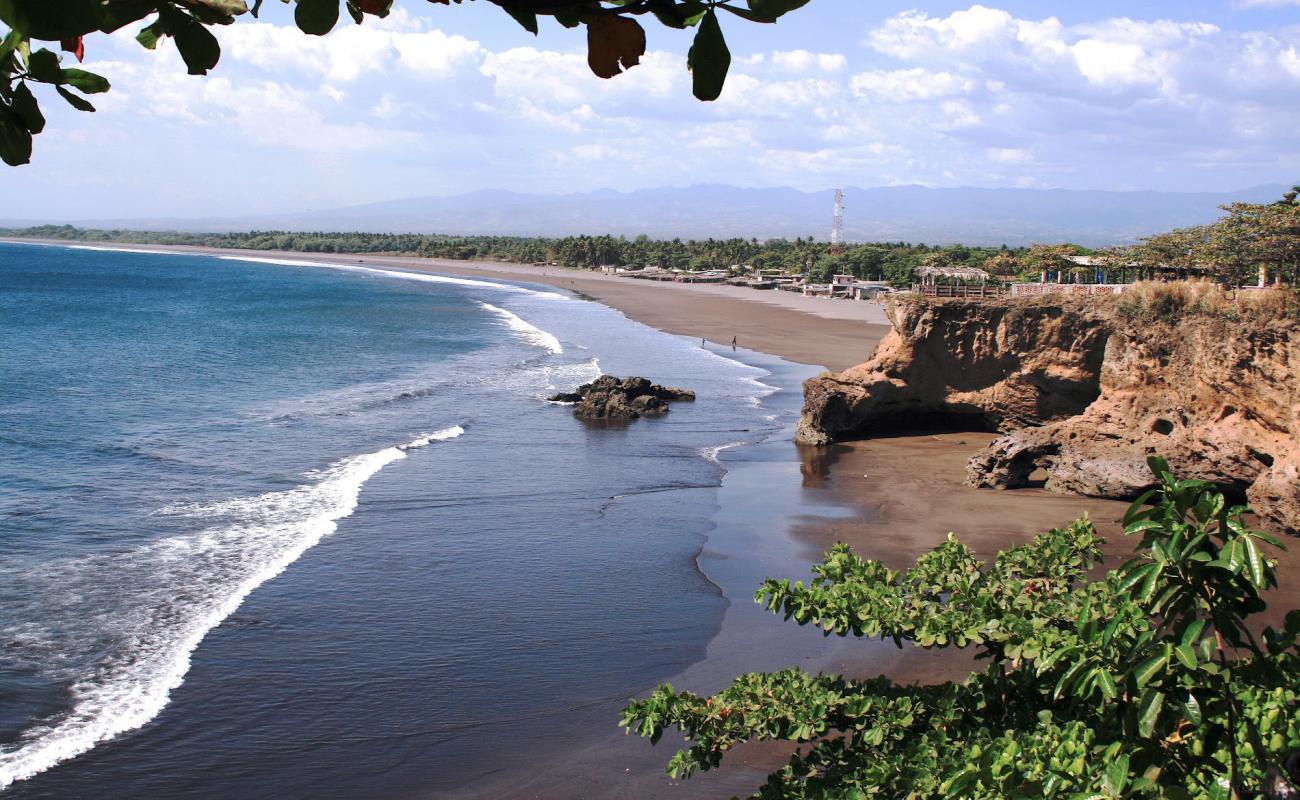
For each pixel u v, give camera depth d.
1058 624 7.97
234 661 17.83
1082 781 5.57
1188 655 5.12
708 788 14.37
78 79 2.23
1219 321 27.11
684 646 19.20
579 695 17.19
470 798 14.15
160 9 2.13
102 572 21.72
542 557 24.06
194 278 143.62
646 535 26.05
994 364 38.72
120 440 34.91
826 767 8.59
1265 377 25.70
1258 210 35.97
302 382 50.12
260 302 102.06
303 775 14.56
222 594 20.75
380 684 17.30
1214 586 5.38
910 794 6.88
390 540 24.83
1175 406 29.41
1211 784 5.59
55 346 61.28
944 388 39.78
